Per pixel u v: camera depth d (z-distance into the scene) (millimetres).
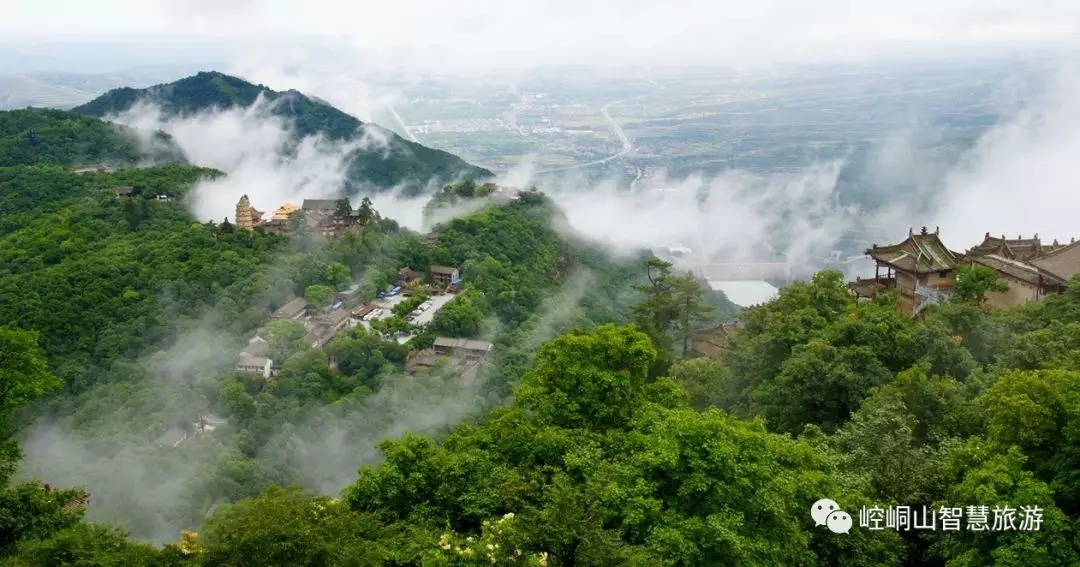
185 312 123688
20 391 40719
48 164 194875
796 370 49625
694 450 31109
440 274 156000
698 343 84125
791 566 30906
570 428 41031
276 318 126812
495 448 40406
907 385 43969
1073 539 30156
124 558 30344
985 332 57344
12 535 35719
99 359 111562
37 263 136000
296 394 106125
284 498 30953
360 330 123625
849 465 37688
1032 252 85062
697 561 28750
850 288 80062
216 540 29594
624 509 31000
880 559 33250
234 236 148625
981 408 41281
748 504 30516
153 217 159250
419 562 30500
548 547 28969
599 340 44500
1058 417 33312
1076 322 52125
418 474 36812
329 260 150750
